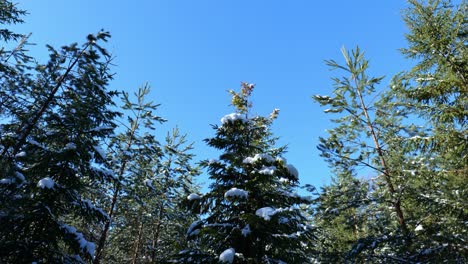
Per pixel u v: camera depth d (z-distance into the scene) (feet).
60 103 38.42
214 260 28.76
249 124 35.99
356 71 40.55
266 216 26.89
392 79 36.50
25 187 35.88
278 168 31.40
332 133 42.09
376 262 34.55
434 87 32.60
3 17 44.47
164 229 68.39
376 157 39.65
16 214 35.12
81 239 36.58
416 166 34.47
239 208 31.99
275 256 30.66
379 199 35.50
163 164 68.13
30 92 36.86
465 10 33.27
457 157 31.14
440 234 29.71
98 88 38.75
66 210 38.47
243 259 26.76
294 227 30.01
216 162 33.60
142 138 55.01
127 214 60.08
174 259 30.71
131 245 72.64
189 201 33.53
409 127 37.04
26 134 36.22
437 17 34.12
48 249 35.40
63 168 37.83
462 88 31.45
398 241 32.55
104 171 40.14
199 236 32.58
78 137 38.42
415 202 34.94
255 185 32.35
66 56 37.73
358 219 38.63
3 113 37.24
